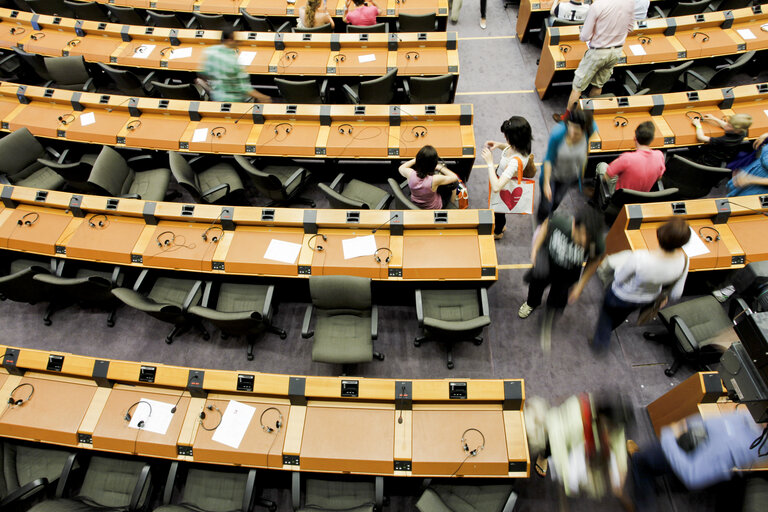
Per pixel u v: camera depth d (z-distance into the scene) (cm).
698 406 343
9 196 472
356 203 455
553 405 424
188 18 805
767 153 443
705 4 681
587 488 356
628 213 426
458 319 429
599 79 583
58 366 373
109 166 516
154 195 534
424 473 331
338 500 351
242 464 343
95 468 372
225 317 378
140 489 341
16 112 577
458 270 415
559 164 431
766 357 232
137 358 468
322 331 420
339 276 395
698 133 500
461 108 514
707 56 606
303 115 526
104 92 738
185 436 347
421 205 457
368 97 584
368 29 658
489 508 338
